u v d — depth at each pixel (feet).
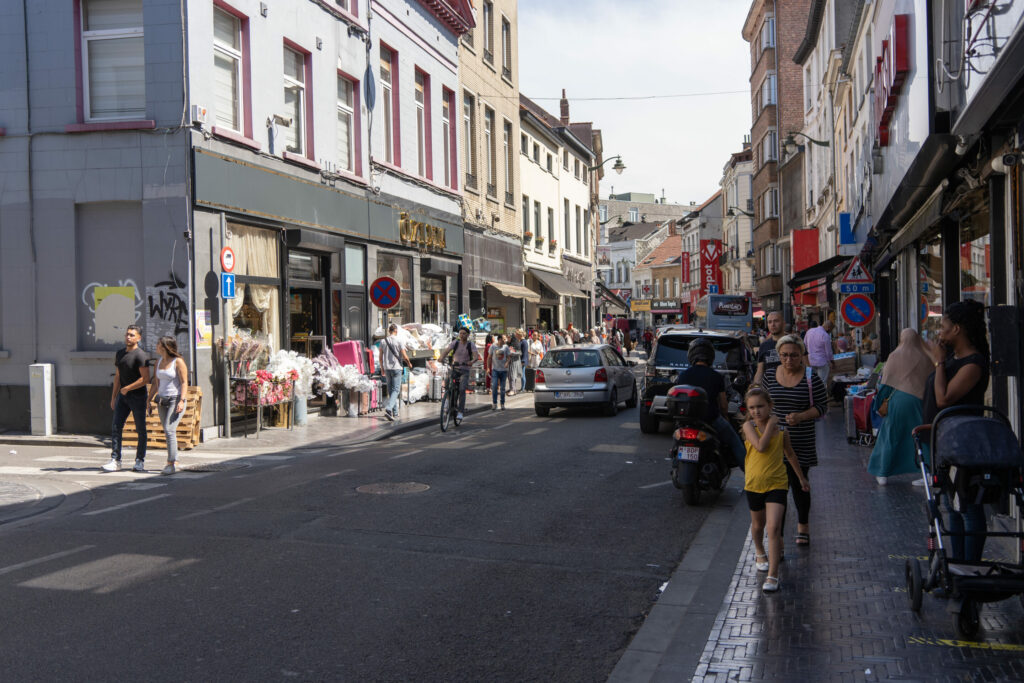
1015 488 17.39
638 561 23.02
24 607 18.58
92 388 47.24
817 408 23.70
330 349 61.57
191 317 46.50
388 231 71.87
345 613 18.37
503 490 32.40
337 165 63.72
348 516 27.55
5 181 47.83
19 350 48.16
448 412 53.62
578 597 19.85
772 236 168.55
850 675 14.71
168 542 24.18
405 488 32.42
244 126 52.90
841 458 39.14
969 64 22.82
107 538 24.71
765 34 166.30
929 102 28.09
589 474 36.40
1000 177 27.04
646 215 412.16
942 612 17.93
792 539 24.63
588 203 164.76
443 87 86.12
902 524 25.84
